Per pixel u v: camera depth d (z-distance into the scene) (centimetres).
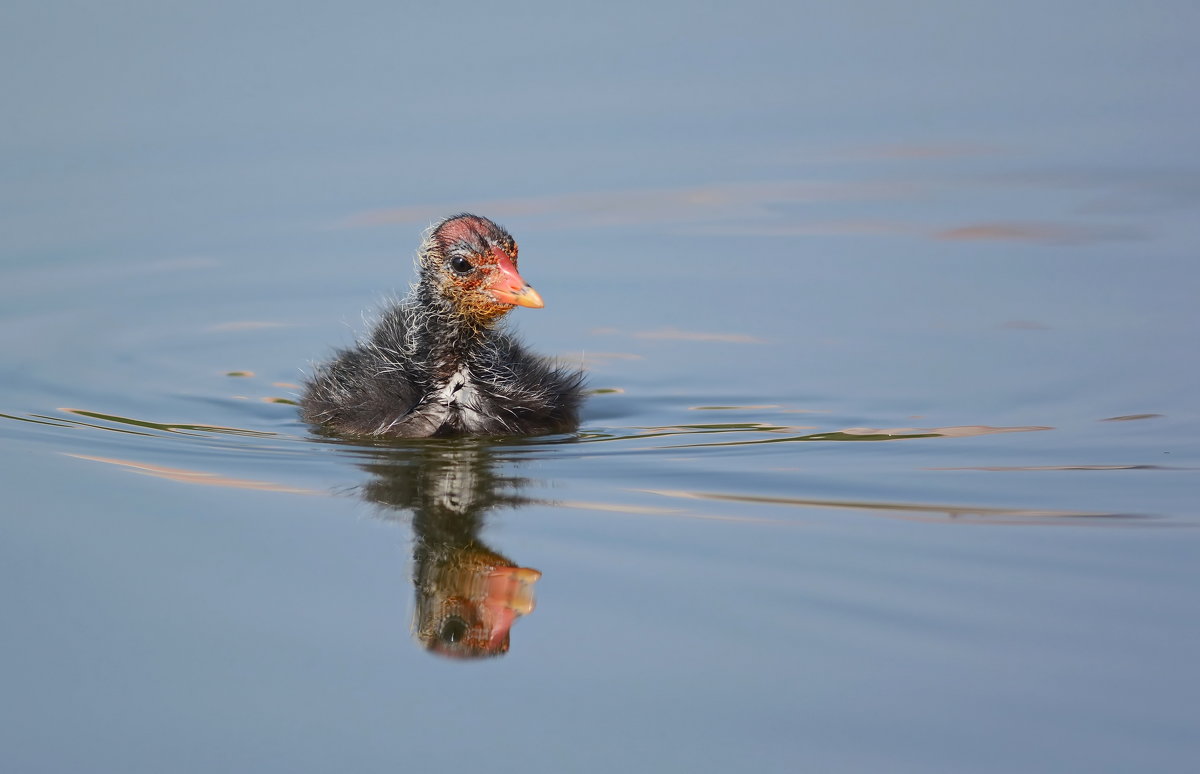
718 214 2009
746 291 1767
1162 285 1730
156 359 1586
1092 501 1141
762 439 1330
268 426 1389
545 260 1867
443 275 1373
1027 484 1185
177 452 1295
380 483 1212
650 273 1833
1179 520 1097
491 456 1284
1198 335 1574
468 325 1377
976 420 1369
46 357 1571
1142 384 1446
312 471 1243
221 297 1753
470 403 1369
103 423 1383
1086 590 980
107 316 1691
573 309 1731
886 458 1262
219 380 1535
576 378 1466
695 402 1459
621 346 1620
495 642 950
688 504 1153
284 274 1811
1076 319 1638
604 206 2025
